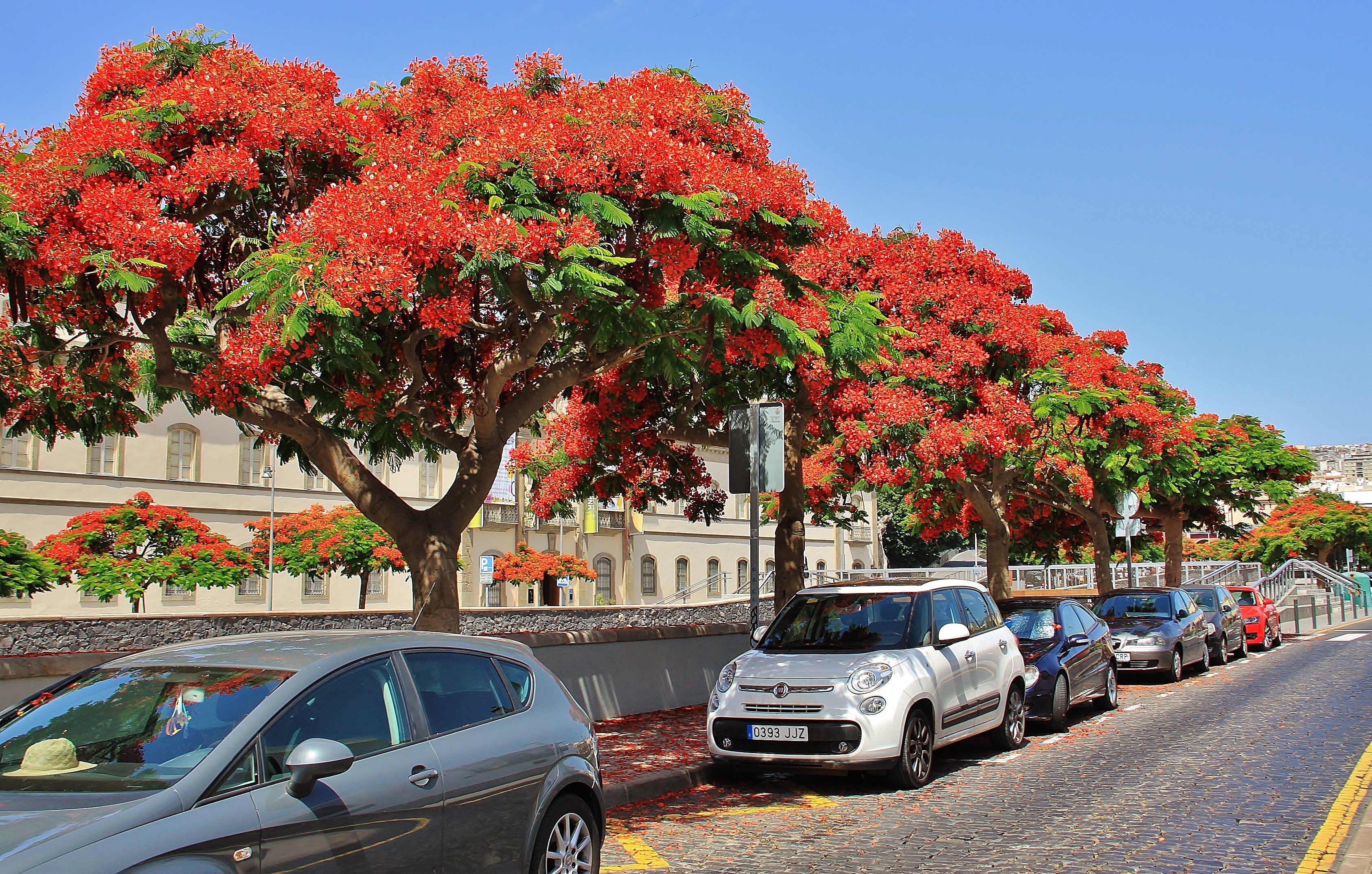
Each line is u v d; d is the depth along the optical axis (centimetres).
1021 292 1911
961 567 5356
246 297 913
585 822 585
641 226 979
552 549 4647
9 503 3095
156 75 980
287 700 454
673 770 1009
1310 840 754
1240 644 2314
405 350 983
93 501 3284
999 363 1744
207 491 3578
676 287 1073
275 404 965
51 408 1095
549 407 1645
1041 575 4534
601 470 1645
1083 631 1475
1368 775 977
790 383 1423
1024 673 1232
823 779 1039
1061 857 722
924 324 1717
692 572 5244
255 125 939
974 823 830
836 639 1062
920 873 691
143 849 373
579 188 930
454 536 1003
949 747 1215
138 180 881
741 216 1012
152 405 1258
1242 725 1316
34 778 423
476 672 562
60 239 830
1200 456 2678
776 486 1141
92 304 942
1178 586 2359
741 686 1006
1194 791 931
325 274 798
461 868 496
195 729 442
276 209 1035
